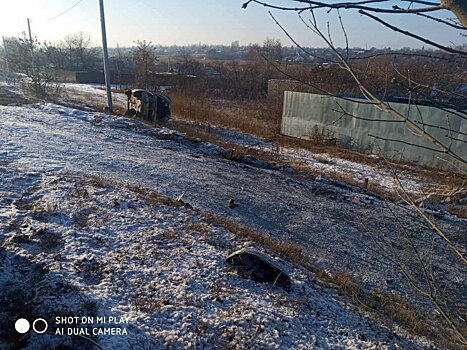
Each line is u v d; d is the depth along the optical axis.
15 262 4.41
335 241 6.86
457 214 8.14
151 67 31.52
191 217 6.59
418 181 10.43
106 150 10.19
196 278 4.75
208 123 17.48
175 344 3.67
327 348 3.88
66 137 10.79
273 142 15.50
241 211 7.68
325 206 8.34
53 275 4.29
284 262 5.58
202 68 37.34
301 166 11.59
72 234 5.24
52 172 7.57
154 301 4.22
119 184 7.64
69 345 3.49
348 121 14.38
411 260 6.32
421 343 4.21
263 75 31.47
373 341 4.09
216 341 3.78
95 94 25.19
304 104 16.03
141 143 11.49
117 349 3.49
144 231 5.73
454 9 0.93
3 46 26.84
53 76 20.34
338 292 5.14
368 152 13.66
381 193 9.33
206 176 9.39
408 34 1.10
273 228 7.14
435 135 11.42
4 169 7.05
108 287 4.30
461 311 5.08
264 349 3.75
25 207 5.82
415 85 1.43
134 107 15.73
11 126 10.97
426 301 5.27
